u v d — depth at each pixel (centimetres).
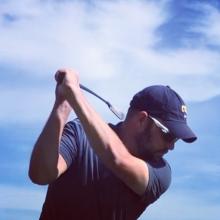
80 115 175
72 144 190
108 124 204
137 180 190
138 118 196
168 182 204
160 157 201
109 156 182
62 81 178
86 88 191
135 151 197
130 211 195
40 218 197
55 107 182
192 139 196
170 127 193
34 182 186
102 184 189
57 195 191
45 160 181
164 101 194
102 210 190
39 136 183
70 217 190
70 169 191
